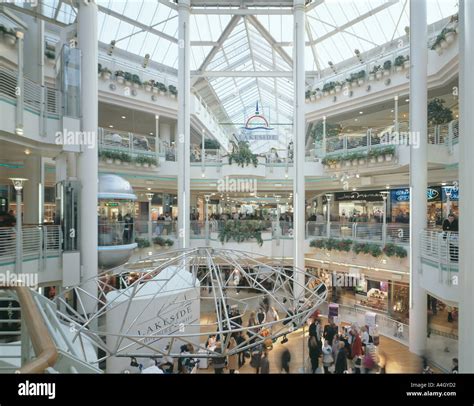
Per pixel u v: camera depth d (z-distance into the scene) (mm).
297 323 5117
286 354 10125
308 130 25219
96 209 11375
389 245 13328
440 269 8328
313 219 19375
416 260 11641
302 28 16094
